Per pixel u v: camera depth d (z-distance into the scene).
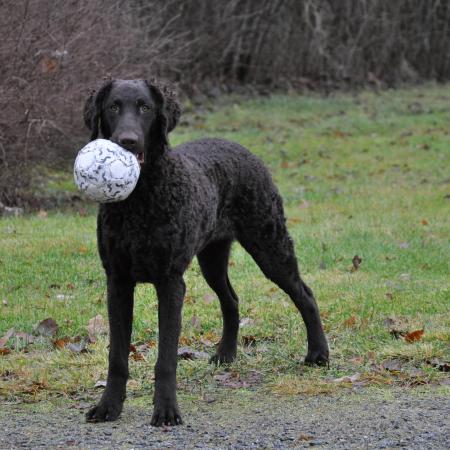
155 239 8.41
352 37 34.88
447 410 8.51
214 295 12.77
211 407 8.79
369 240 16.22
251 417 8.44
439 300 12.53
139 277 8.64
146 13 26.91
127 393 9.28
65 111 17.95
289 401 8.94
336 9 34.38
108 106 8.70
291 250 10.34
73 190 20.17
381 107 31.59
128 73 19.48
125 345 8.62
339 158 24.78
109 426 8.23
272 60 33.50
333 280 13.73
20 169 17.98
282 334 11.34
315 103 31.86
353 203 19.58
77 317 11.86
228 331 10.45
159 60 22.16
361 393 9.14
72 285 13.18
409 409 8.55
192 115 29.44
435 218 18.02
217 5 31.52
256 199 10.05
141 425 8.25
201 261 10.41
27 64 17.28
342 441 7.70
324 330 11.46
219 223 9.72
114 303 8.62
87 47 18.19
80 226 16.50
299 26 33.53
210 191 9.31
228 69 33.34
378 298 12.66
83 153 8.12
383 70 36.12
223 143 10.07
